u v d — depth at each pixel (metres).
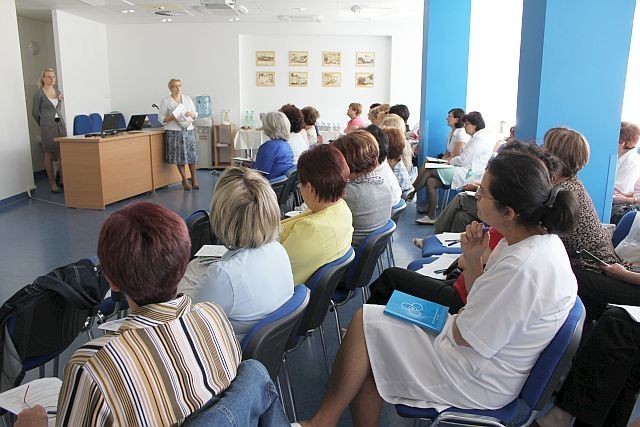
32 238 4.98
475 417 1.51
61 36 8.30
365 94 10.41
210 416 0.97
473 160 5.49
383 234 2.53
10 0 6.49
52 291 1.77
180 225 1.09
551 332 1.44
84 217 5.80
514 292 1.41
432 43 6.38
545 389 1.46
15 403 1.34
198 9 8.39
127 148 6.62
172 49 10.05
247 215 1.61
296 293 1.67
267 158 4.65
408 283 2.24
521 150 1.79
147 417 0.93
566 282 1.44
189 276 2.08
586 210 2.34
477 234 2.07
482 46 7.89
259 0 7.94
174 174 8.02
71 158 6.11
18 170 6.73
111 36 9.98
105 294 2.04
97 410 0.90
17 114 6.69
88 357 0.93
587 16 3.04
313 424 1.70
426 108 6.54
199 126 9.81
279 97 10.43
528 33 3.30
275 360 1.61
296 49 10.25
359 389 1.73
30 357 1.85
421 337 1.61
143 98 10.20
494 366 1.49
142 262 1.02
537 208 1.46
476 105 8.05
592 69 3.10
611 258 2.37
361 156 2.72
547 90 3.13
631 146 3.98
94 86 9.52
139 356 0.95
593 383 1.84
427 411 1.57
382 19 9.70
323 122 10.49
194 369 1.01
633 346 1.79
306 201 2.28
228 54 10.08
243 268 1.58
